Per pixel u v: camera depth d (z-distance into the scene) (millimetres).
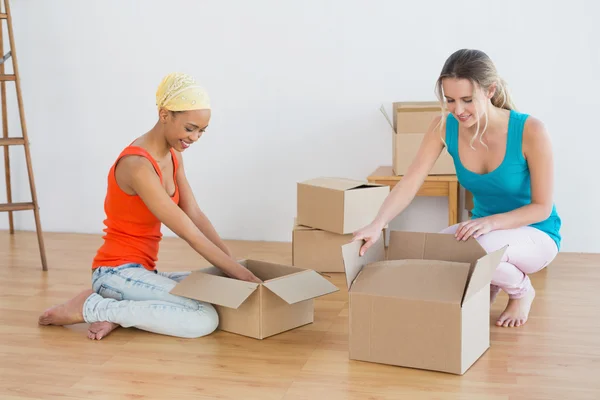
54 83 4219
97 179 4266
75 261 3613
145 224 2684
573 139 3693
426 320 2184
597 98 3645
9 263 3568
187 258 3658
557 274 3312
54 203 4336
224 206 4125
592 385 2105
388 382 2137
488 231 2396
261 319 2480
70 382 2164
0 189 4348
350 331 2303
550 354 2338
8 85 4262
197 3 3988
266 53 3945
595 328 2580
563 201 3742
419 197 3887
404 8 3775
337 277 3299
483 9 3701
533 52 3678
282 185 4043
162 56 4070
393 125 3781
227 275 2703
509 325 2609
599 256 3660
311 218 3365
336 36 3861
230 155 4070
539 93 3701
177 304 2521
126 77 4133
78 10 4133
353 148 3936
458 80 2262
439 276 2215
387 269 2301
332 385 2121
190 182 4133
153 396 2064
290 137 3994
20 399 2055
